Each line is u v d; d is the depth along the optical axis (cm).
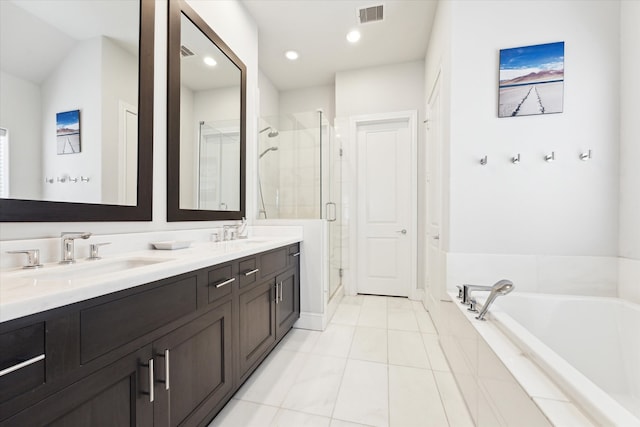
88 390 71
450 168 197
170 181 162
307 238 245
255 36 263
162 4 159
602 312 158
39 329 61
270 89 376
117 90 132
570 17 182
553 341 160
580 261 182
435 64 255
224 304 133
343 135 352
